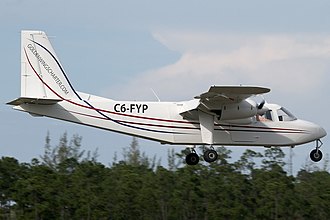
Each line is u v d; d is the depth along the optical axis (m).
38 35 80.38
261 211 111.88
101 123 79.94
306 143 82.94
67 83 80.19
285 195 114.00
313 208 114.31
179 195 114.50
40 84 80.00
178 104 81.06
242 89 74.94
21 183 112.00
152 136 80.38
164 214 113.50
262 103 81.44
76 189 113.25
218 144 81.12
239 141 81.31
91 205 110.12
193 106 79.81
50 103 78.81
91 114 79.81
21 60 80.12
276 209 112.00
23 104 79.19
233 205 113.00
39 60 80.12
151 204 113.69
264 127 81.69
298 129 82.19
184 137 80.62
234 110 79.19
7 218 108.19
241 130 81.31
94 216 108.88
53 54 80.38
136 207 113.25
